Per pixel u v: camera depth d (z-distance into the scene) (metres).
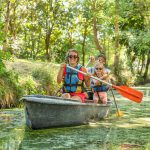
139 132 6.13
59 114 6.46
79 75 7.18
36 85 11.45
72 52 7.23
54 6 27.47
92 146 4.93
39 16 27.28
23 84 10.91
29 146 4.93
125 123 7.23
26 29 27.64
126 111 9.50
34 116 6.17
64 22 28.98
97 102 8.22
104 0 21.78
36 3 26.16
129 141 5.30
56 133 5.96
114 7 20.67
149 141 5.31
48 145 5.00
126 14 21.34
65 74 7.21
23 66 13.09
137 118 8.02
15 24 24.22
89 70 8.78
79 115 6.86
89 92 8.66
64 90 7.27
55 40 30.72
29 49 28.41
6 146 4.92
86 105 6.99
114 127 6.70
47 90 11.85
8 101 9.77
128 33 21.53
